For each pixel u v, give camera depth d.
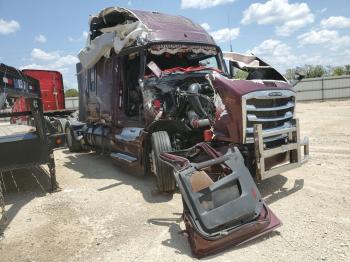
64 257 4.44
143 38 7.38
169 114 6.77
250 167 5.99
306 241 4.32
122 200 6.32
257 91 5.61
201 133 6.64
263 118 5.74
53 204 6.34
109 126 8.77
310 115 17.88
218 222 4.22
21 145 6.70
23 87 6.34
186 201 4.39
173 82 6.86
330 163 7.63
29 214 5.93
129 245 4.61
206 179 4.47
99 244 4.70
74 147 11.55
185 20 8.44
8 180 8.06
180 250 4.38
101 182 7.59
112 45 8.12
